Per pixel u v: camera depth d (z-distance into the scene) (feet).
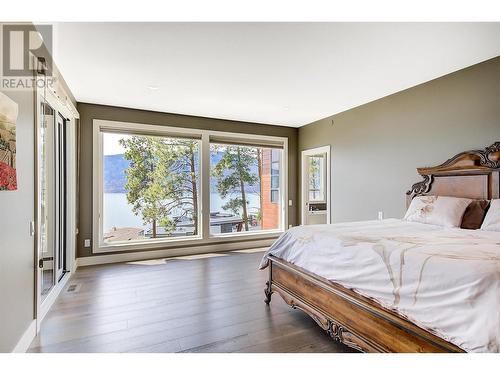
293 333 7.20
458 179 10.00
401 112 12.15
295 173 19.52
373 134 13.52
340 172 15.55
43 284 9.80
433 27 7.23
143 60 9.02
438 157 10.75
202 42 7.91
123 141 15.49
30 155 6.75
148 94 12.41
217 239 16.81
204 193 16.47
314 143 17.74
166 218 16.63
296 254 8.12
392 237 7.06
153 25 7.04
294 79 10.73
